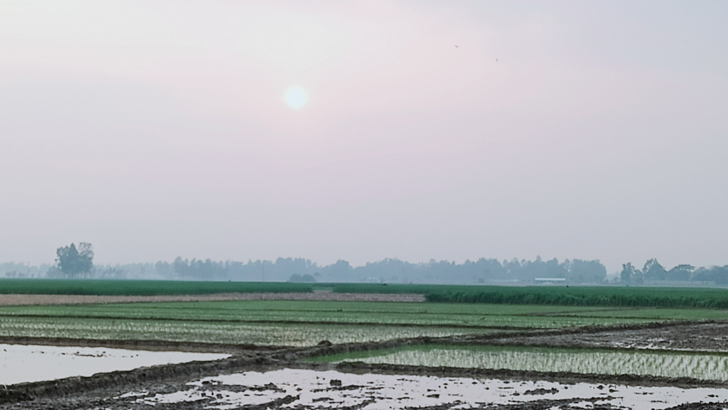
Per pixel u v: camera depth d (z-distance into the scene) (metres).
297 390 20.05
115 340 31.66
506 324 44.41
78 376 20.75
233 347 30.64
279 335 35.78
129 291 89.31
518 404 18.41
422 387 20.78
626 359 27.83
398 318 49.12
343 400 18.62
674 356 29.00
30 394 18.47
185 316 48.31
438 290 102.06
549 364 26.17
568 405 18.39
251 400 18.55
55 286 94.94
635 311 65.56
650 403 18.77
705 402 18.95
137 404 17.94
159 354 28.47
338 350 29.05
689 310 69.31
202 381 21.48
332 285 129.62
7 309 55.56
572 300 80.81
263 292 102.06
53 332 36.06
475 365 25.77
